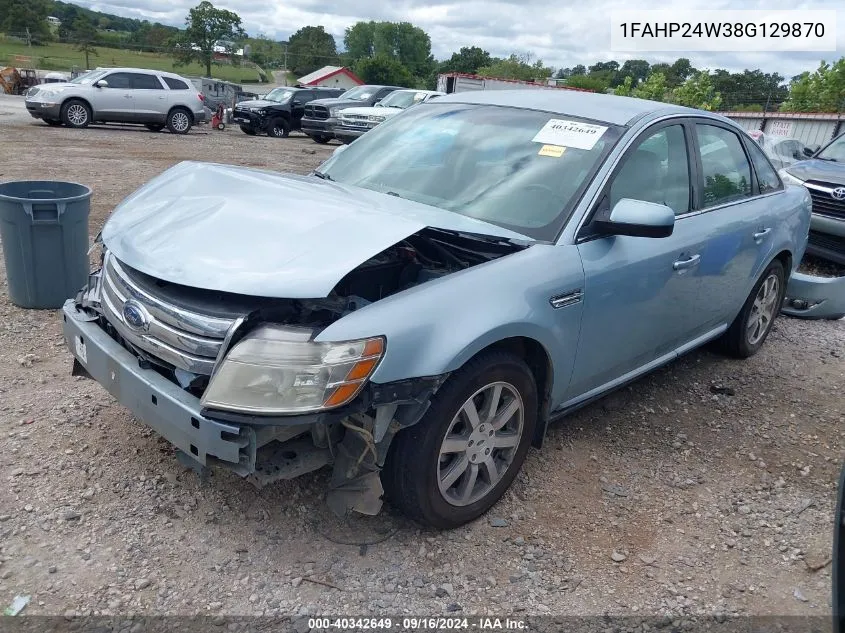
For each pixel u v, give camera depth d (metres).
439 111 4.25
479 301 2.84
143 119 19.53
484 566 2.91
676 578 2.94
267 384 2.49
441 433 2.81
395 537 3.03
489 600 2.74
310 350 2.51
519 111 4.00
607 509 3.35
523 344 3.18
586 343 3.38
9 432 3.54
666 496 3.50
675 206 3.96
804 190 5.54
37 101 18.31
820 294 6.16
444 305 2.76
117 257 2.89
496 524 3.17
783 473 3.79
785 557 3.12
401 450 2.80
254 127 22.55
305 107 20.84
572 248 3.25
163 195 3.29
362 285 3.07
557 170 3.52
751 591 2.89
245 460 2.54
